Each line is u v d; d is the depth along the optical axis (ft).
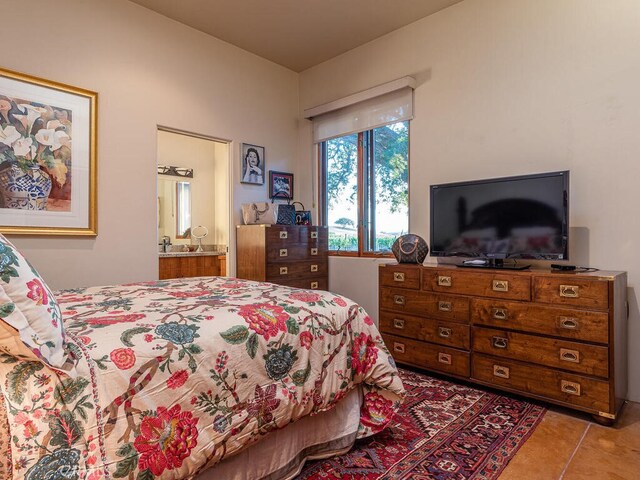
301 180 14.16
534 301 7.08
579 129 8.09
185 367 3.65
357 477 4.93
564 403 6.71
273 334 4.48
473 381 7.86
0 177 7.85
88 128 9.04
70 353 3.17
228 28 11.16
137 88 9.93
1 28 7.89
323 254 12.82
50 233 8.46
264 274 11.19
